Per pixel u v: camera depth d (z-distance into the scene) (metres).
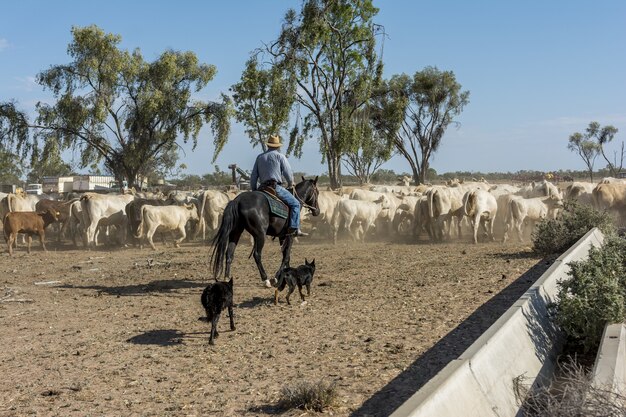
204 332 9.14
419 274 13.98
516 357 6.15
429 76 66.25
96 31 49.19
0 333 9.33
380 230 25.69
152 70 50.97
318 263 16.88
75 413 5.91
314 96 43.91
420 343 7.99
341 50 42.47
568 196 26.45
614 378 5.43
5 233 20.59
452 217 25.44
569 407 4.59
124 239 23.55
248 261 17.89
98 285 13.95
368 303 10.80
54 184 76.31
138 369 7.33
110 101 50.94
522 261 15.47
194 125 52.03
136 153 51.88
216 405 6.05
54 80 49.12
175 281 14.20
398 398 6.02
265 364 7.40
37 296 12.52
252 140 47.91
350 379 6.68
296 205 12.53
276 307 10.78
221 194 25.53
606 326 7.20
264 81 43.44
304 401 5.90
